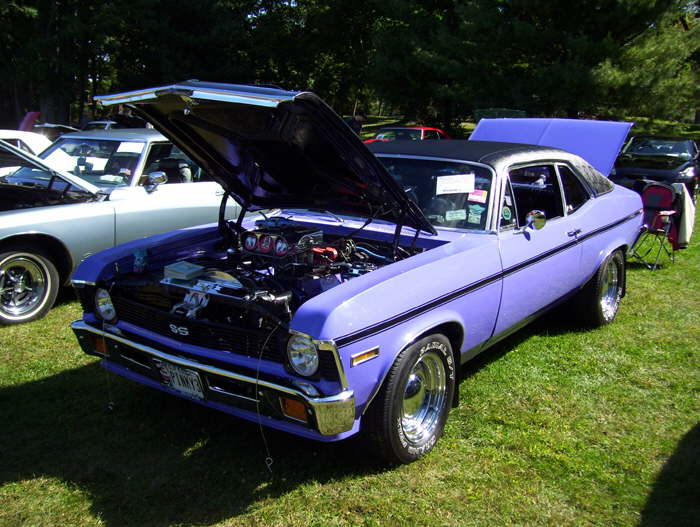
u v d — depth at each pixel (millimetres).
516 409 3736
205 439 3355
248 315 2947
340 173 3473
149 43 26984
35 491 2859
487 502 2828
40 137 9938
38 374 4109
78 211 5297
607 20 17484
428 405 3262
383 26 28281
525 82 18672
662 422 3615
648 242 8781
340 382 2645
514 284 3826
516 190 4730
